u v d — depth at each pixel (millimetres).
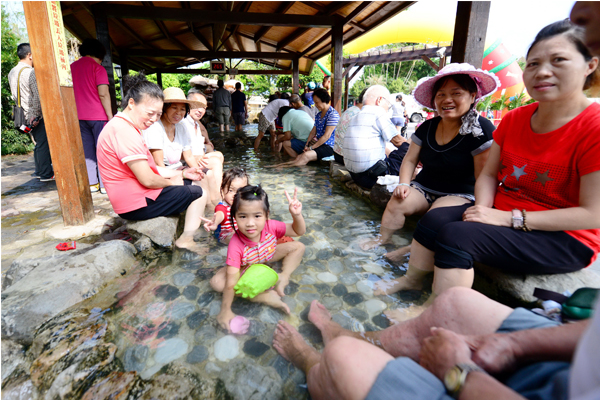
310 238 3125
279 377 1575
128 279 2436
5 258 2684
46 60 2801
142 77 4008
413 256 2395
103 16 6664
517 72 10680
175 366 1641
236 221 2303
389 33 11555
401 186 3037
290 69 17562
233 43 13648
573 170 1771
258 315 2020
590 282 1896
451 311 1365
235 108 13516
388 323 1931
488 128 2613
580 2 1067
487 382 873
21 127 4945
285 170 6188
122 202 2908
